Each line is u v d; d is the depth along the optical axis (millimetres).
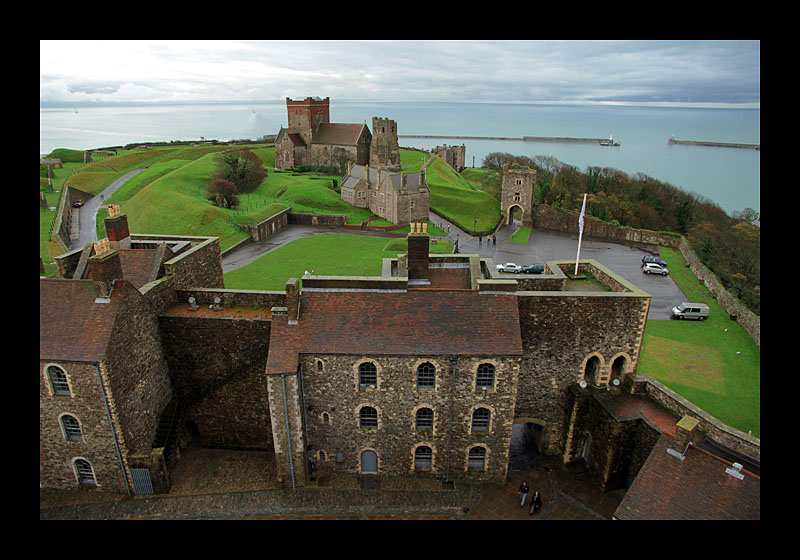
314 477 30875
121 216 35000
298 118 140625
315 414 29797
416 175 96188
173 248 37906
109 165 143000
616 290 34188
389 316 29125
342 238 83750
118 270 28562
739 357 48875
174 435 32000
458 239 87125
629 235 91312
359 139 133500
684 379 44375
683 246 83312
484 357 28094
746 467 25109
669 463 23578
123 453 28609
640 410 30203
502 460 30734
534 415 33594
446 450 30547
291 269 65688
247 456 33156
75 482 29750
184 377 33250
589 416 32094
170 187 98500
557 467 32969
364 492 30047
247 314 33094
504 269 69375
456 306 29438
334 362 28391
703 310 57250
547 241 89562
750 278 70438
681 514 21781
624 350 31875
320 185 115500
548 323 31469
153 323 31375
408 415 29703
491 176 162125
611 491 30797
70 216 95438
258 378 32062
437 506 29250
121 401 28016
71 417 28047
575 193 117062
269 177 123312
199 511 28500
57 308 27781
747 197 156250
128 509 28609
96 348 26469
